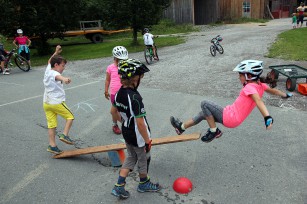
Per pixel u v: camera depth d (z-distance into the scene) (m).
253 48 13.84
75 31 22.61
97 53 16.91
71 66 13.22
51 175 4.20
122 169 3.54
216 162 4.32
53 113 4.69
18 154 4.89
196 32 24.17
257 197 3.51
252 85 3.60
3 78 11.45
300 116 5.80
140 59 13.77
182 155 4.57
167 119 6.07
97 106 7.19
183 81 9.00
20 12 17.77
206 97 7.29
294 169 4.04
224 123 3.78
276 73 7.98
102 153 4.85
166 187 3.79
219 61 11.59
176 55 13.88
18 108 7.42
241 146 4.74
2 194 3.79
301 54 11.48
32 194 3.77
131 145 3.47
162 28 26.75
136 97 3.23
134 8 17.48
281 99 6.79
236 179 3.88
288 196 3.50
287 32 18.05
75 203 3.56
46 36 18.58
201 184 3.81
